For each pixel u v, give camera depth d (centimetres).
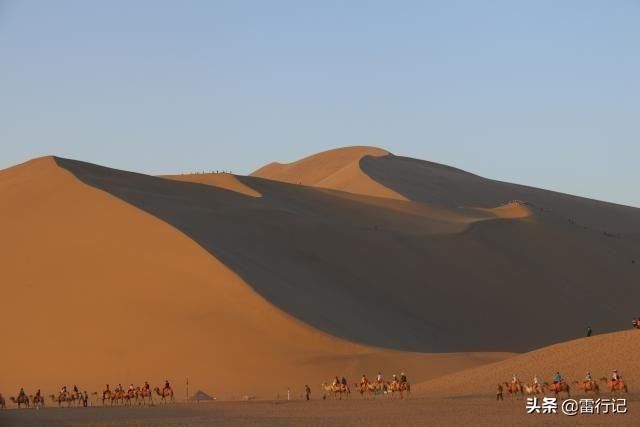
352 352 14112
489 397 10812
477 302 19550
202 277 15300
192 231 16862
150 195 18788
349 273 18662
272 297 15225
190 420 9562
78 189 18075
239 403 11519
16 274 15888
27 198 18138
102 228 16688
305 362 13762
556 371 11500
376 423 8812
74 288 15412
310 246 19025
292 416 9731
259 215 19525
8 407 12038
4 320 14962
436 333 17700
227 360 13812
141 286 15250
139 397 12219
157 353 14025
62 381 13712
